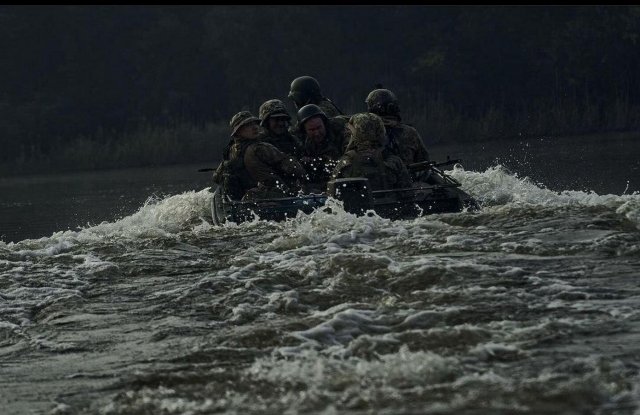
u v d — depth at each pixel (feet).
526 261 44.70
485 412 27.20
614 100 296.51
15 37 319.06
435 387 29.30
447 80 309.63
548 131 274.57
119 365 34.91
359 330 35.88
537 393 28.22
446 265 43.60
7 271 52.11
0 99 312.50
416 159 71.82
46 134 304.71
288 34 325.42
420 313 36.94
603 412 26.81
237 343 35.68
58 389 32.91
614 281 40.47
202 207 75.46
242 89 321.93
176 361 34.50
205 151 273.54
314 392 29.68
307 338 35.42
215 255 53.36
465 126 276.82
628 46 302.66
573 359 31.07
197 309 41.65
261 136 68.44
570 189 98.27
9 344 39.11
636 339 32.81
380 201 62.54
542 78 308.40
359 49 328.70
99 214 117.08
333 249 50.14
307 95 80.02
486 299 38.47
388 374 30.53
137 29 329.52
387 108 72.13
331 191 60.39
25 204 141.90
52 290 47.50
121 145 287.89
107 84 318.45
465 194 63.62
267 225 60.49
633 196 62.08
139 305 43.47
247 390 30.60
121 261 53.21
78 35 322.55
